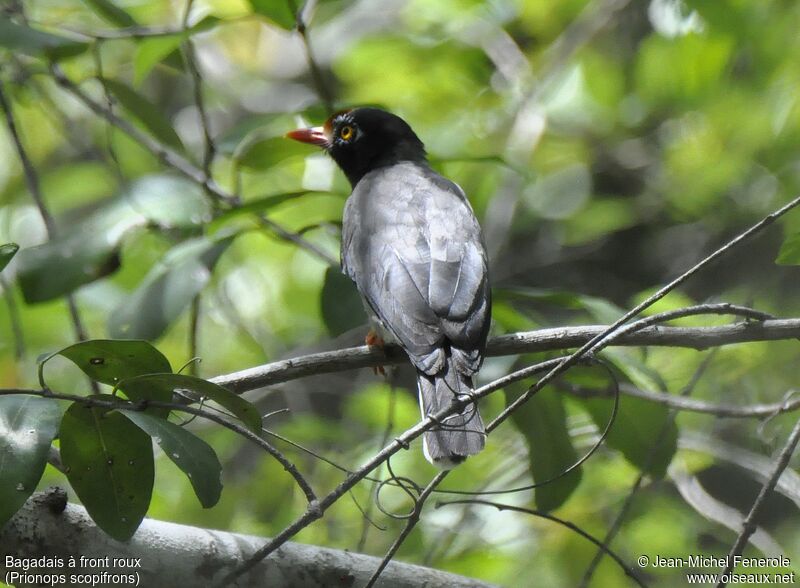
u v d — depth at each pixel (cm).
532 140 1569
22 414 578
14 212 1584
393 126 1127
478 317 799
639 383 998
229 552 684
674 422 912
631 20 1719
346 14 1828
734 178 1508
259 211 948
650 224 1669
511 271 1675
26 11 1303
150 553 665
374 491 1029
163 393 634
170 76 1858
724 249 683
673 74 1542
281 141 1087
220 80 1852
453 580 725
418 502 648
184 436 596
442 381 755
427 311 801
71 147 1670
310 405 1480
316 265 1511
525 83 1605
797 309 1413
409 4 1658
